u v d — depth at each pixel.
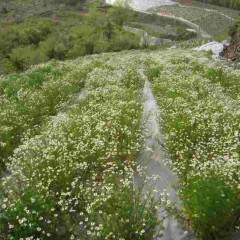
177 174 7.42
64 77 17.52
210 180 5.93
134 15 123.25
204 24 117.88
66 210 6.12
